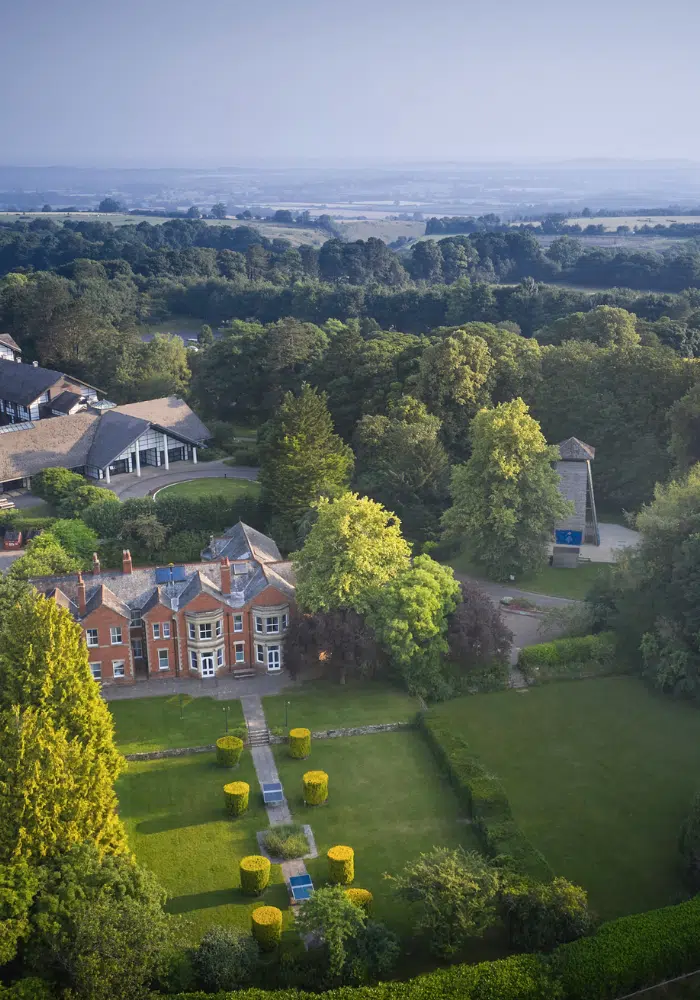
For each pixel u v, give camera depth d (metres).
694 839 60.09
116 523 115.06
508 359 139.75
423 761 74.56
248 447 155.38
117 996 48.25
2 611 76.62
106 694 84.12
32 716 55.97
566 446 121.62
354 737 78.00
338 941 51.78
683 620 84.56
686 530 86.88
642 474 126.44
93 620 83.31
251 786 71.38
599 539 116.94
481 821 64.75
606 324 158.12
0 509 125.88
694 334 162.38
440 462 120.75
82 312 197.25
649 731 77.94
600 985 49.78
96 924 48.62
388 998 48.50
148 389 174.00
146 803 69.19
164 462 150.38
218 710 81.56
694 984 50.88
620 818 66.88
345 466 122.31
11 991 47.03
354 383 149.62
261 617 86.94
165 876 61.50
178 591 87.69
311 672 88.19
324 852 64.00
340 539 86.00
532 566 106.50
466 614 85.00
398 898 56.22
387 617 82.81
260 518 122.81
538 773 72.25
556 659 86.50
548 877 58.38
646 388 131.50
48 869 52.53
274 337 166.88
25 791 52.97
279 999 48.59
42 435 142.62
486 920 53.41
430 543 112.38
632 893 59.41
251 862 60.16
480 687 84.56
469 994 48.81
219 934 53.53
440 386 133.62
